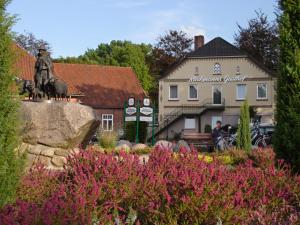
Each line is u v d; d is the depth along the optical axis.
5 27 6.29
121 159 6.93
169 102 52.84
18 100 6.28
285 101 9.36
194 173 5.60
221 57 51.69
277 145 9.34
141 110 29.53
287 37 9.51
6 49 6.26
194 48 59.12
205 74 52.16
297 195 6.63
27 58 42.31
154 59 61.28
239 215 5.30
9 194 6.00
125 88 53.72
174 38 60.66
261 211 5.54
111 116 51.12
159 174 6.29
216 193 5.28
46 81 14.49
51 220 4.20
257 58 53.22
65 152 12.64
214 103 52.03
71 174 6.98
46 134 12.65
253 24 53.41
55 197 4.87
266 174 7.05
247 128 22.73
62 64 53.53
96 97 51.28
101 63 80.38
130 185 5.89
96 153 7.25
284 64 9.48
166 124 52.12
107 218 4.93
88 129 13.32
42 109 12.69
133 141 34.03
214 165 6.50
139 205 5.68
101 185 5.82
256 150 15.81
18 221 4.32
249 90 51.12
